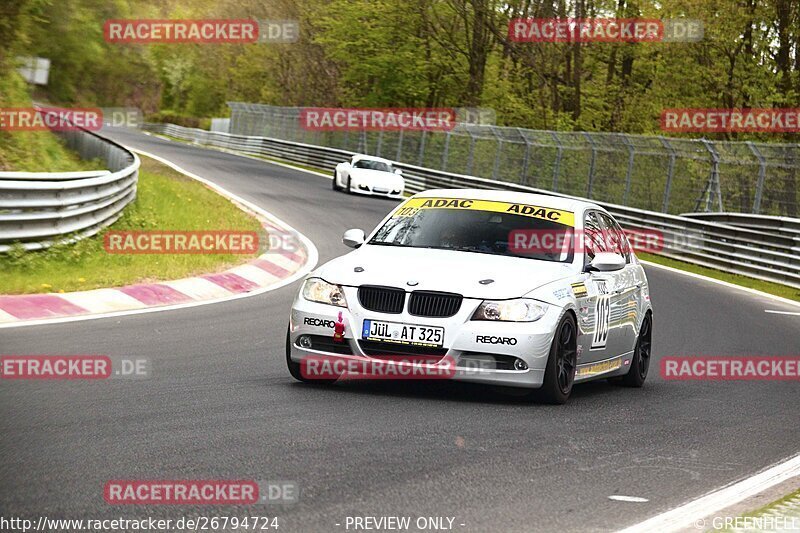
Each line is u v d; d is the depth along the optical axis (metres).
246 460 16.30
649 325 29.83
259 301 40.03
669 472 17.42
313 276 23.86
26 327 30.33
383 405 21.84
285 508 13.75
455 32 157.38
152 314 34.72
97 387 22.28
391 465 16.52
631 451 18.95
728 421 23.34
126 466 15.59
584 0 133.88
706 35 116.88
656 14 123.38
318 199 93.44
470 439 18.91
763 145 71.88
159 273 42.69
